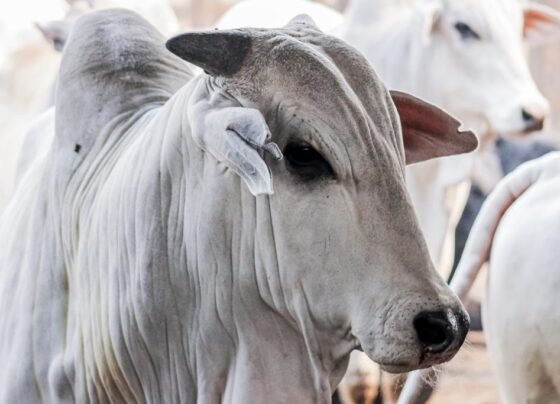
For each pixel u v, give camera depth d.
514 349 9.51
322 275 6.37
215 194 6.58
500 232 9.74
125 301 6.89
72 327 7.26
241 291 6.60
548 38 14.77
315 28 6.68
